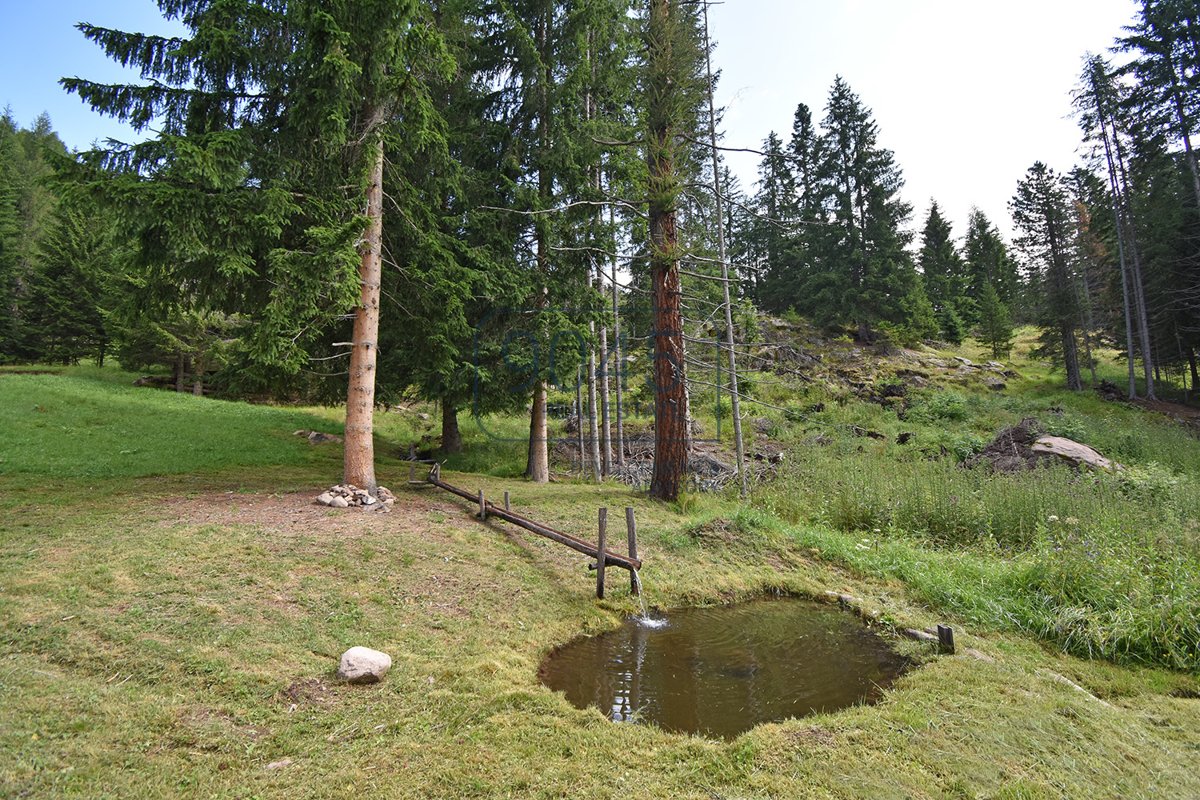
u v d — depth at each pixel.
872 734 3.59
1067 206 27.03
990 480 9.44
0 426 11.59
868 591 6.88
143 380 22.02
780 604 6.71
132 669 3.72
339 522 7.03
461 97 12.85
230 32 7.00
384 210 9.30
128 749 3.05
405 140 8.98
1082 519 7.68
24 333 24.31
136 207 6.38
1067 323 25.52
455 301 9.59
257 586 5.16
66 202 6.08
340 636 4.67
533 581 6.48
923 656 5.01
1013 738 3.52
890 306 27.67
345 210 8.04
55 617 4.11
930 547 8.30
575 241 12.26
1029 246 28.69
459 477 12.28
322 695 3.87
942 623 5.84
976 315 37.50
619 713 4.05
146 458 10.73
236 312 8.97
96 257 24.31
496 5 11.64
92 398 16.19
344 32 6.88
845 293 27.50
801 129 33.00
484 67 12.31
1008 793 2.97
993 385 24.91
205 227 6.86
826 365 25.39
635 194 12.74
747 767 3.24
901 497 9.41
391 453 15.88
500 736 3.50
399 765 3.17
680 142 10.73
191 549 5.57
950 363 26.69
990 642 5.28
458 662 4.53
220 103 7.70
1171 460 13.05
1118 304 26.16
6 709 3.11
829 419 19.59
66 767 2.81
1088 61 24.33
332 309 7.96
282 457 12.47
